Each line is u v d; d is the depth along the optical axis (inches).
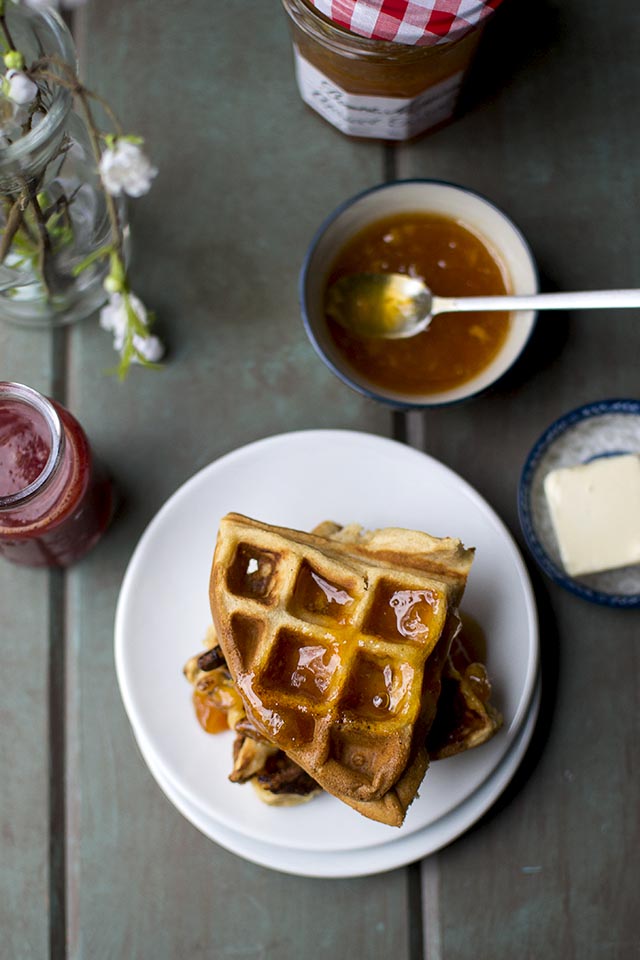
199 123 26.7
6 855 25.0
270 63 26.8
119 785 25.1
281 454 25.0
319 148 26.7
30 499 22.5
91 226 24.7
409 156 26.8
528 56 26.8
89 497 24.2
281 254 26.5
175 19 26.8
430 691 21.4
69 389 26.2
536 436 26.0
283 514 25.1
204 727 24.3
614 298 23.7
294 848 23.9
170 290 26.4
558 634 25.5
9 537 23.5
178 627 24.7
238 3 26.8
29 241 23.6
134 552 25.5
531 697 24.4
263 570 22.1
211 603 22.0
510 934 24.7
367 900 24.8
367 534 23.4
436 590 21.4
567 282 26.5
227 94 26.8
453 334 25.2
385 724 20.9
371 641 21.1
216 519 25.0
